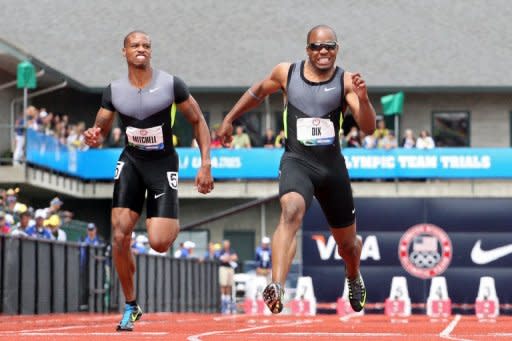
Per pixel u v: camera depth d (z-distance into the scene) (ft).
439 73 422.41
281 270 85.30
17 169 326.03
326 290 264.93
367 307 266.16
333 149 92.63
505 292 266.98
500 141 429.79
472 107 431.43
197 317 192.75
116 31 431.84
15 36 428.97
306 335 96.94
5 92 373.61
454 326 128.47
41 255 200.03
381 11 437.17
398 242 267.59
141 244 270.26
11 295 185.88
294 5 439.63
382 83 421.18
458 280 267.18
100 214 398.83
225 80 422.82
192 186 386.32
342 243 97.60
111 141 389.39
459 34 430.61
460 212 267.59
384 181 377.91
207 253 322.55
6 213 229.04
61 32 430.61
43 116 346.54
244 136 384.88
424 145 380.99
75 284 219.20
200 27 433.48
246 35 433.07
